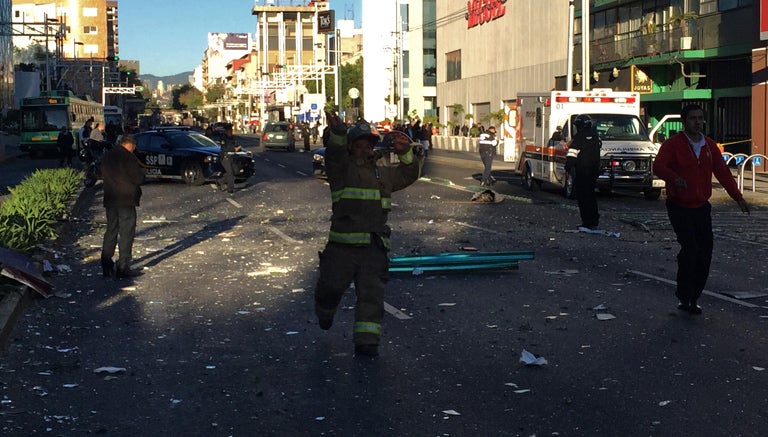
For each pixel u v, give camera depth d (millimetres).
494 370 6949
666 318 8750
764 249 13773
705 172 8656
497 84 68250
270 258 13000
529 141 26391
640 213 19266
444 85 81562
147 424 5762
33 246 12234
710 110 42844
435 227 16594
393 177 7406
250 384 6641
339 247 7359
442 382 6637
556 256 12977
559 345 7723
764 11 33000
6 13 80562
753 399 6141
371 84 112000
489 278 11109
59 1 160625
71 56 160375
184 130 29594
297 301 9805
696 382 6559
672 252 13375
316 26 110875
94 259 12992
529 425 5648
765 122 34344
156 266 12367
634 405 6035
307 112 99312
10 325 8266
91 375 6906
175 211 20000
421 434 5512
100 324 8703
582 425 5641
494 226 16766
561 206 20719
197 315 9102
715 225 17203
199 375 6898
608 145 23109
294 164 41562
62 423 5770
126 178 11258
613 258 12758
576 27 55469
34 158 51969
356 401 6195
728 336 7984
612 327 8391
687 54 41969
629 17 49812
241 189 26312
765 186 27172
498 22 67562
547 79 59406
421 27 90000
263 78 134375
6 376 6816
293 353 7543
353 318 8867
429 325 8539
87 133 32656
